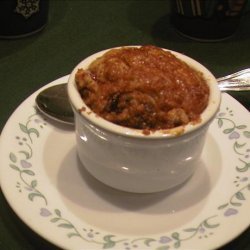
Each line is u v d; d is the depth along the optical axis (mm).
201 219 266
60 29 458
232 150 313
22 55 422
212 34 447
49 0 479
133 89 252
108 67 263
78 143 284
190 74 268
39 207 264
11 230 273
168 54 278
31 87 386
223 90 352
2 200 288
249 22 484
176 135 245
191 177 294
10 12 421
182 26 452
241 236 272
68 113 327
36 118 324
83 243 247
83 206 273
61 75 400
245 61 429
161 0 508
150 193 282
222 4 424
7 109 361
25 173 285
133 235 257
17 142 304
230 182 291
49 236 247
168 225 265
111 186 282
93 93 260
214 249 246
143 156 255
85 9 490
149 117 250
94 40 446
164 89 253
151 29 465
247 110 341
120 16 481
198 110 258
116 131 244
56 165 298
